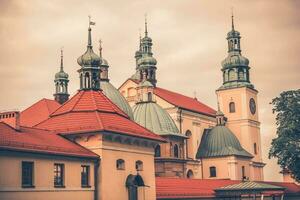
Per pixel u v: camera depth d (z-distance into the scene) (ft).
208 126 311.27
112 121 151.64
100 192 138.72
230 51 344.28
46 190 123.03
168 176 239.50
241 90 333.62
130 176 150.00
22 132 129.18
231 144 288.30
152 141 160.86
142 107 258.16
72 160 132.16
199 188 193.67
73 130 142.61
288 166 209.46
